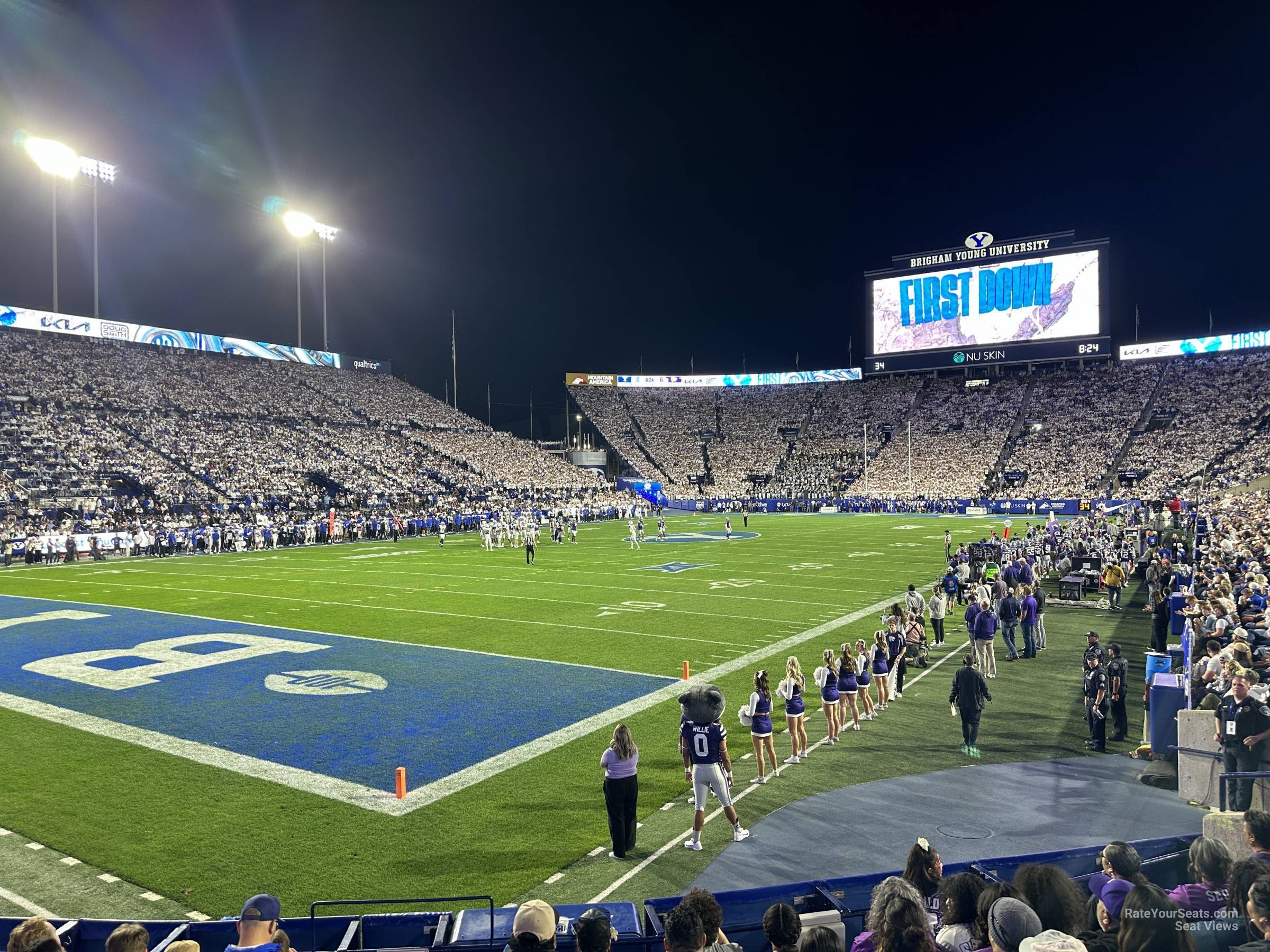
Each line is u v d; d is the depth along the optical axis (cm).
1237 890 419
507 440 7850
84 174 5588
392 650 1673
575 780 959
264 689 1375
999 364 7850
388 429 6888
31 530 3825
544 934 403
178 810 871
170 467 4938
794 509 7638
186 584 2773
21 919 524
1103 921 450
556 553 3825
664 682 1406
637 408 9569
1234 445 6388
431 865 745
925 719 1207
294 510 5075
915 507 7038
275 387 6612
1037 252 7606
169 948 433
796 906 566
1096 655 1100
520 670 1495
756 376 9750
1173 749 947
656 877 718
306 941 534
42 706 1277
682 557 3550
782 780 959
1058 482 6856
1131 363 8006
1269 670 947
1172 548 2939
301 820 845
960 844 768
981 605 1655
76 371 5438
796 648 1673
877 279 8319
